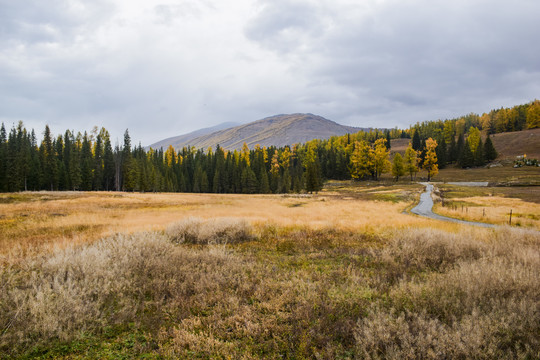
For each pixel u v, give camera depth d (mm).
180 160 109875
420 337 3141
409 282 5273
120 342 3602
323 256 7988
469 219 23219
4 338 3377
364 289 5121
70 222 16875
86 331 3799
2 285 4734
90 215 20891
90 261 5684
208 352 3312
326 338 3477
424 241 8594
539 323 3654
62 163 65938
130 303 4594
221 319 4141
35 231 13375
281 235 11945
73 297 4281
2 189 53438
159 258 6723
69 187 63844
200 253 7469
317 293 4859
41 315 3707
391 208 31469
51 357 3273
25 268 5910
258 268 6559
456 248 7691
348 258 7773
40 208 25469
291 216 21844
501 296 4355
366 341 3221
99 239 9750
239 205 36344
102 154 75938
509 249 7707
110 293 4918
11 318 3719
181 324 3934
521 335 3336
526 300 4102
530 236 10156
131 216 21516
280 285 5316
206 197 48969
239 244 9969
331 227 14000
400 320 3520
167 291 5145
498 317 3676
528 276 4887
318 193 62406
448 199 43656
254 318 4039
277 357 3242
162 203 36406
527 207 31156
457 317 3838
